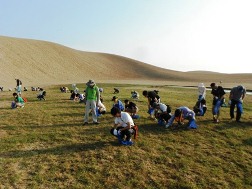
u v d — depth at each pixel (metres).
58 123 13.42
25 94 28.73
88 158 9.29
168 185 8.00
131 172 8.52
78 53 127.38
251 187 8.16
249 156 10.06
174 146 10.60
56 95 25.88
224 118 14.84
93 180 8.02
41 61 96.31
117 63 134.12
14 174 8.08
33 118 14.47
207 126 13.09
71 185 7.72
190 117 12.67
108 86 43.47
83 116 15.02
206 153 10.14
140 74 121.38
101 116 14.91
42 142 10.65
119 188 7.72
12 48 94.62
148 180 8.19
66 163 8.89
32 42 111.38
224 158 9.82
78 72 101.56
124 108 15.09
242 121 14.30
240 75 116.50
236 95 14.09
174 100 22.33
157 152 9.98
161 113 13.02
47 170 8.43
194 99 24.77
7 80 66.56
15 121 13.82
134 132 10.84
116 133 10.45
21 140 10.73
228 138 11.67
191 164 9.21
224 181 8.38
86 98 13.10
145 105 18.86
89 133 11.74
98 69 114.69
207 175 8.62
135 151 9.95
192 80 97.62
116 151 9.88
